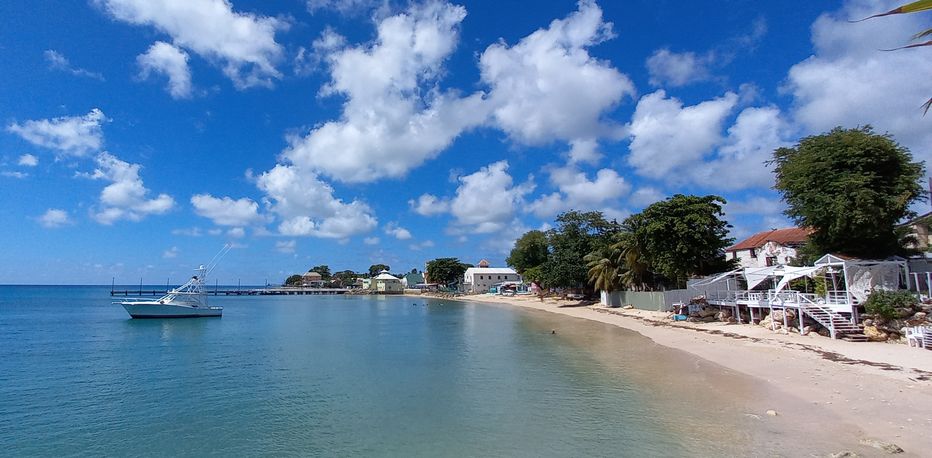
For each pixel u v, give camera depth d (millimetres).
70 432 16203
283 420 17031
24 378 24797
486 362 27531
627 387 19859
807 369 21000
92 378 24672
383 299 139625
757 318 35844
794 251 54219
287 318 65188
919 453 11391
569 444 13641
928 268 32812
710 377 20844
